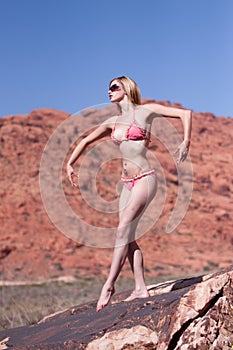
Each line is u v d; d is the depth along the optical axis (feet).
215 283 14.89
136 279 18.20
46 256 161.48
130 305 17.11
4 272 152.66
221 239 191.72
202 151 240.94
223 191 219.82
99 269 158.92
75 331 16.57
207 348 13.98
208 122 271.28
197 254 177.47
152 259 169.07
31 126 226.79
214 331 14.21
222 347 14.06
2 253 160.97
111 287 17.57
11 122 225.15
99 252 167.73
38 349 15.79
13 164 204.64
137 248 18.22
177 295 15.66
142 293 18.07
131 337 14.76
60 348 15.39
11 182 193.36
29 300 66.18
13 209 179.83
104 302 17.57
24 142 217.36
